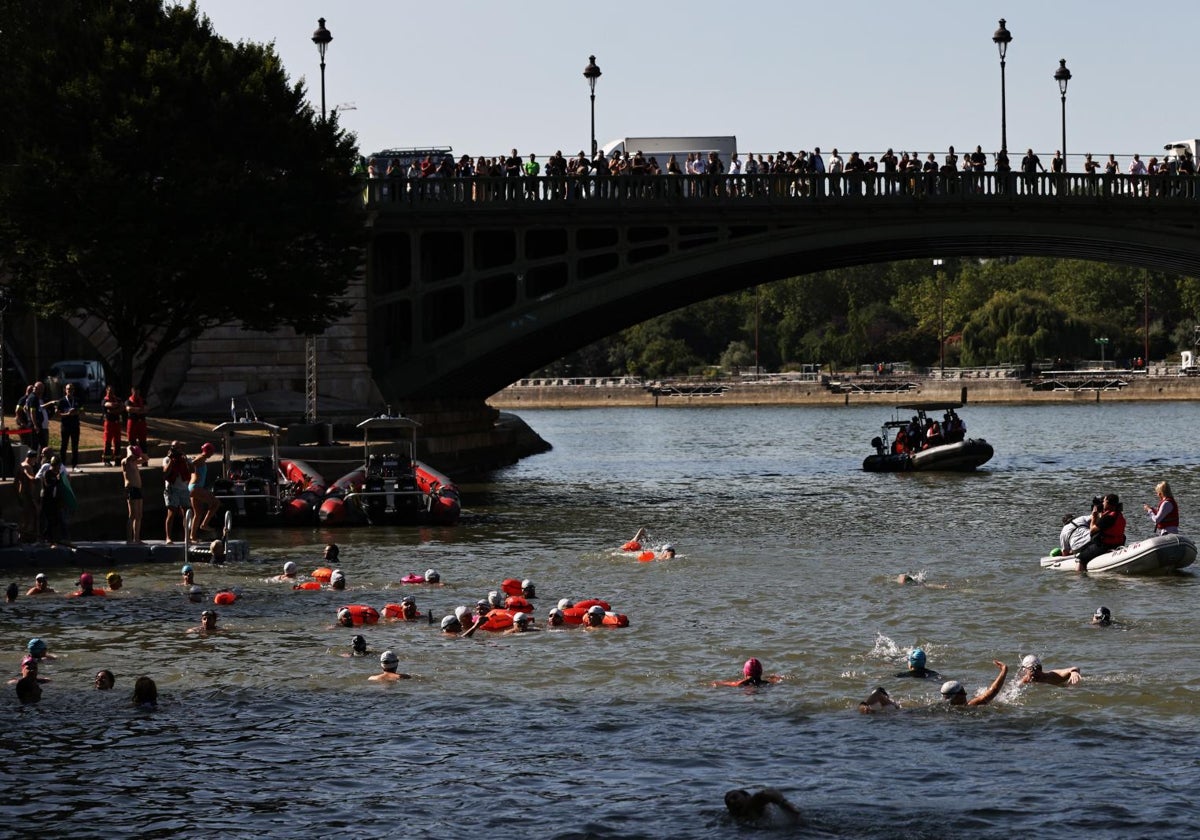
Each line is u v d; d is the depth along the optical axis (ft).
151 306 397.19
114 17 401.70
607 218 422.82
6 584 233.55
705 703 160.35
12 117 394.93
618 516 340.18
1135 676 170.09
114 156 385.29
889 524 320.91
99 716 156.66
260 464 325.01
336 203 413.59
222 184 386.73
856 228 419.95
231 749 145.48
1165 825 123.95
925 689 165.58
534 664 177.99
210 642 190.90
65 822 126.52
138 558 255.50
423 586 235.40
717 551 276.21
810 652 183.83
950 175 416.05
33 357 495.00
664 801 130.21
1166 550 240.53
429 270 469.98
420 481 332.39
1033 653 183.21
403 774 138.00
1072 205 417.49
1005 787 133.08
